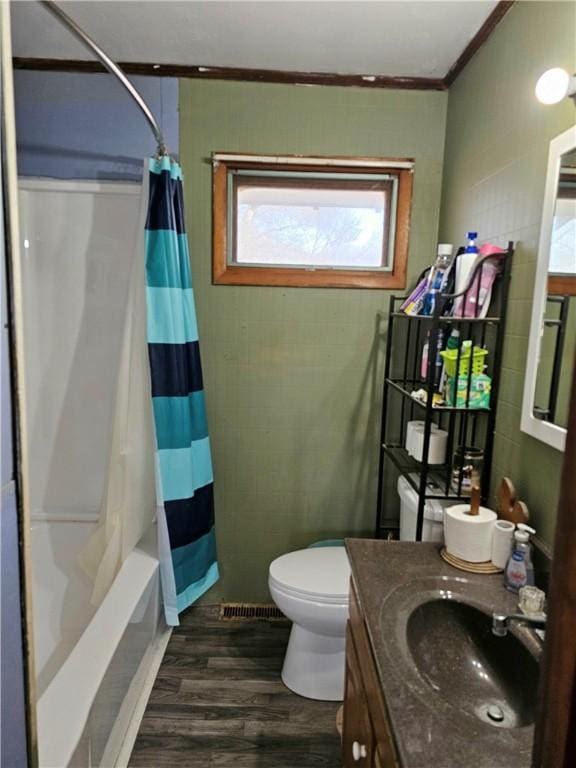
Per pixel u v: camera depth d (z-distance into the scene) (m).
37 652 1.79
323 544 2.10
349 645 1.28
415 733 0.72
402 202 1.99
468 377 1.44
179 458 1.78
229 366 2.08
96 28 1.61
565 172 1.11
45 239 2.05
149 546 1.91
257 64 1.83
